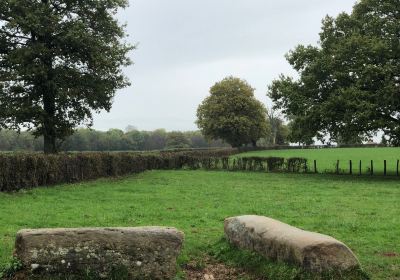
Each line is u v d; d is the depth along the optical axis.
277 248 8.02
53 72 35.69
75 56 37.19
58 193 20.55
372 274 8.18
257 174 37.00
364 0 36.00
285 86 36.75
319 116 33.59
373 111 30.62
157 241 7.59
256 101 90.44
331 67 33.88
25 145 78.19
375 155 64.06
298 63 37.22
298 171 38.97
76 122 39.94
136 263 7.45
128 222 13.27
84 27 36.50
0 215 13.62
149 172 38.38
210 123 89.00
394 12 35.06
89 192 21.39
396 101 30.91
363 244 10.79
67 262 7.21
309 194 22.14
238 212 15.82
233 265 8.87
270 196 21.14
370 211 16.25
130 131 130.00
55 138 39.12
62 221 13.00
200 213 15.38
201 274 8.41
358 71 32.78
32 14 33.84
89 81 37.62
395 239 11.41
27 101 35.66
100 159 30.34
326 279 7.15
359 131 33.16
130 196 20.20
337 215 15.34
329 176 34.59
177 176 34.38
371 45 32.28
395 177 33.25
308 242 7.40
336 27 37.78
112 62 38.03
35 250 7.17
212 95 91.06
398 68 31.97
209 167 43.41
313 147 113.81
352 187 25.75
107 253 7.36
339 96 31.69
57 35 36.31
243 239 9.20
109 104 41.16
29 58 34.44
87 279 7.19
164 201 18.62
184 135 140.50
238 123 87.38
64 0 37.62
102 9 38.59
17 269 7.12
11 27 34.78
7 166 20.09
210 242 10.64
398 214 15.60
